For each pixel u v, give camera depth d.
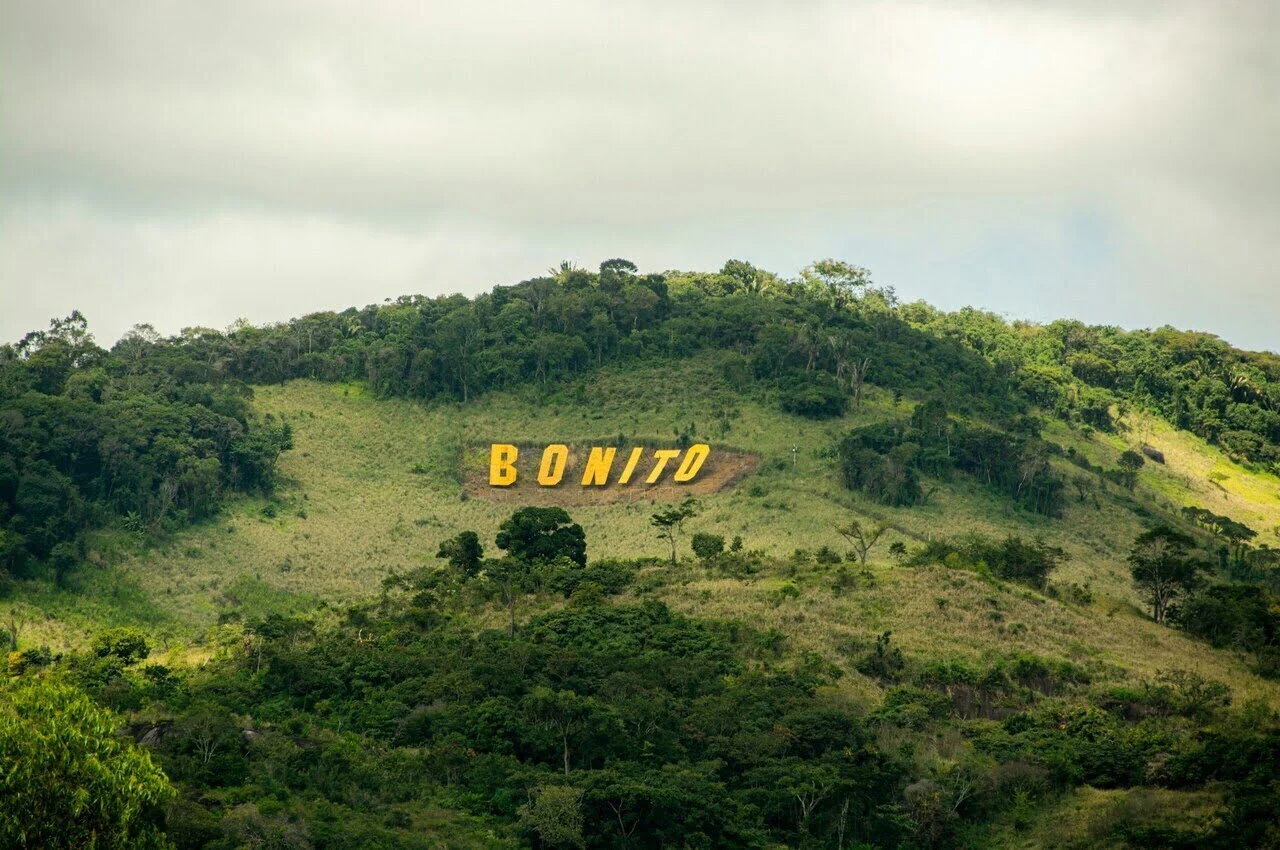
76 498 161.00
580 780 82.56
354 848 72.81
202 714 84.38
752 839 81.19
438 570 133.88
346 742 88.25
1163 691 103.94
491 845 76.62
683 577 132.38
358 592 160.50
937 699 100.31
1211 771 88.75
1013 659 110.12
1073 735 96.06
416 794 83.19
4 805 58.44
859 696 101.81
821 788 84.94
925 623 118.94
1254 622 125.19
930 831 84.81
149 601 151.00
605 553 167.62
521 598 123.94
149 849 62.41
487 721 90.06
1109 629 124.75
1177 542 138.00
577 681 97.75
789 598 123.25
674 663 102.75
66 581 149.88
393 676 100.38
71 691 66.25
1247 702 99.88
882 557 155.12
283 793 78.62
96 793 60.69
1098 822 83.56
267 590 159.25
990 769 90.06
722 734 92.00
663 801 79.62
